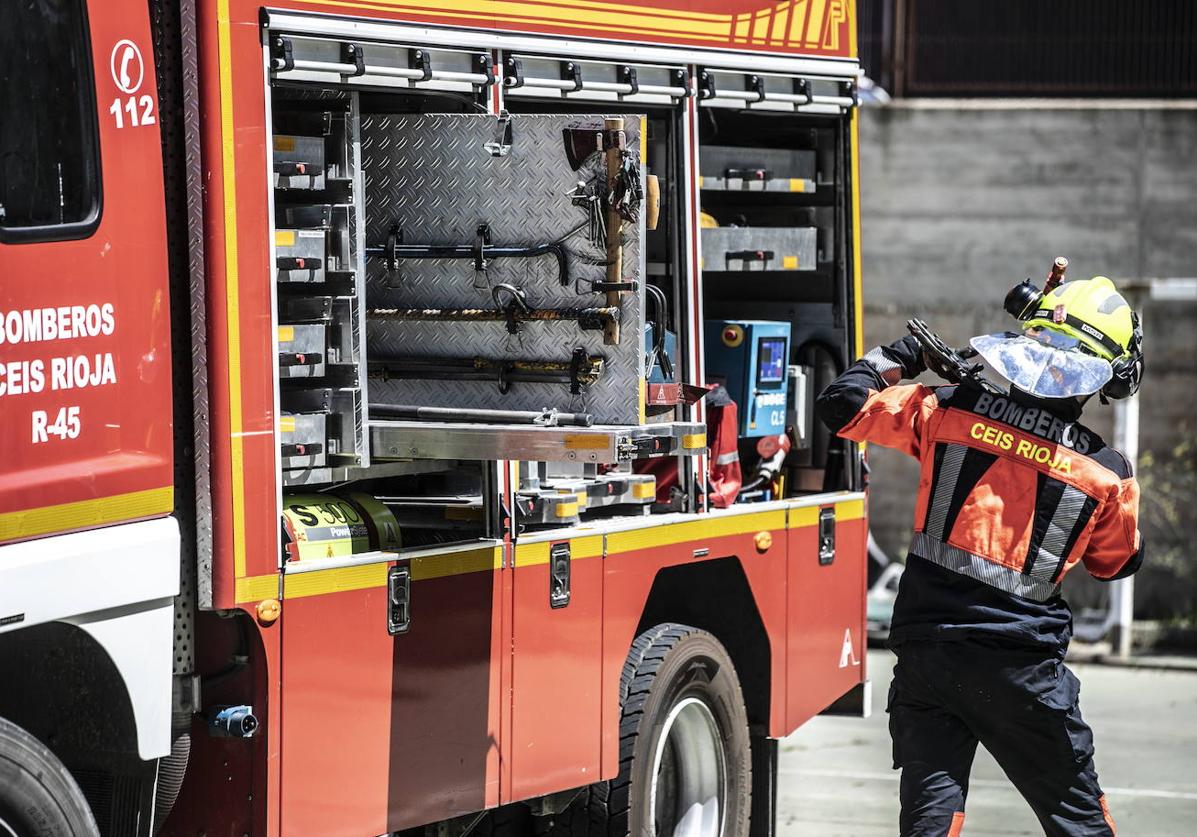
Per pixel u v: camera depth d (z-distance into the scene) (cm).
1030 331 713
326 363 649
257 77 608
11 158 522
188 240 592
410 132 709
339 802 647
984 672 677
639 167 656
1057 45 2284
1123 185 2169
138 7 567
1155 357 2073
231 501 596
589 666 789
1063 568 688
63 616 533
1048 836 696
